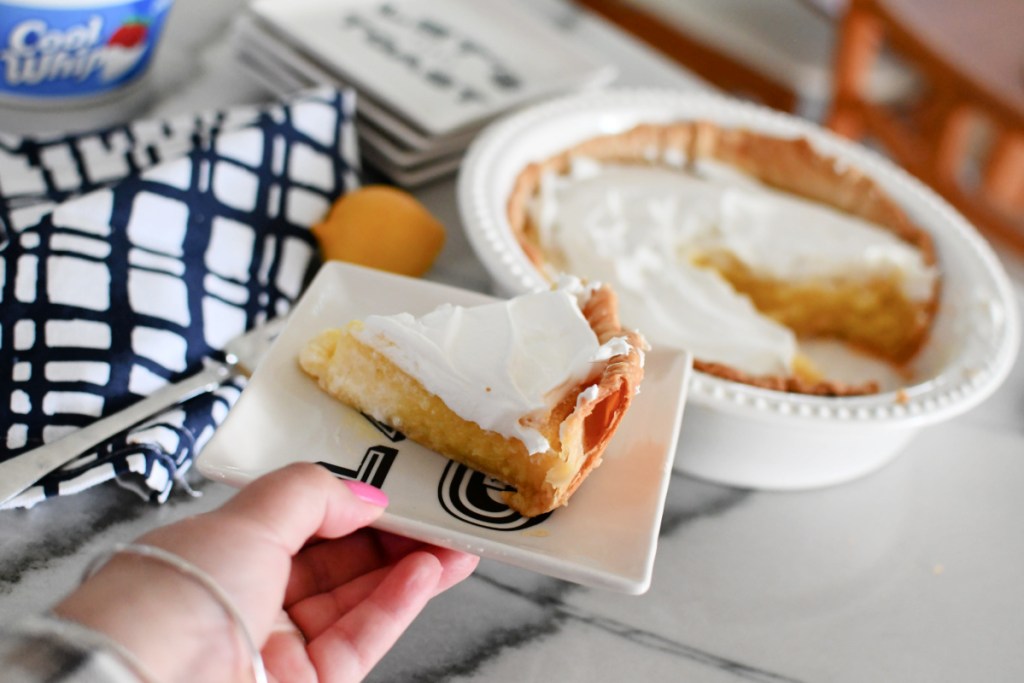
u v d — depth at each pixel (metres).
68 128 0.73
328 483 0.50
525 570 0.60
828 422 0.61
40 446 0.57
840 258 0.73
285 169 0.69
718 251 0.74
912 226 0.75
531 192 0.74
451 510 0.54
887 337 0.74
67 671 0.44
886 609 0.60
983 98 0.99
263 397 0.56
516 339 0.56
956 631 0.60
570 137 0.77
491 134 0.74
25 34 0.68
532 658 0.56
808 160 0.78
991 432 0.70
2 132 0.71
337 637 0.51
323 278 0.61
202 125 0.72
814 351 0.75
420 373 0.55
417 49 0.83
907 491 0.66
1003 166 1.14
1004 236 1.03
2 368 0.58
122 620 0.46
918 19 1.07
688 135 0.79
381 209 0.69
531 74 0.84
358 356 0.57
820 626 0.59
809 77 1.22
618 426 0.57
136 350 0.60
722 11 1.27
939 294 0.72
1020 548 0.64
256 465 0.54
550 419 0.54
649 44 1.35
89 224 0.62
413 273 0.70
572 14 0.98
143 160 0.70
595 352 0.55
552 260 0.72
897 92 1.25
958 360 0.66
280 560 0.49
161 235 0.64
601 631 0.58
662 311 0.69
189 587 0.47
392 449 0.56
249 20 0.81
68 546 0.57
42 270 0.60
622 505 0.54
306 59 0.79
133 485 0.58
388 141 0.77
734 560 0.61
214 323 0.63
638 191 0.76
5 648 0.45
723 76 1.30
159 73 0.81
